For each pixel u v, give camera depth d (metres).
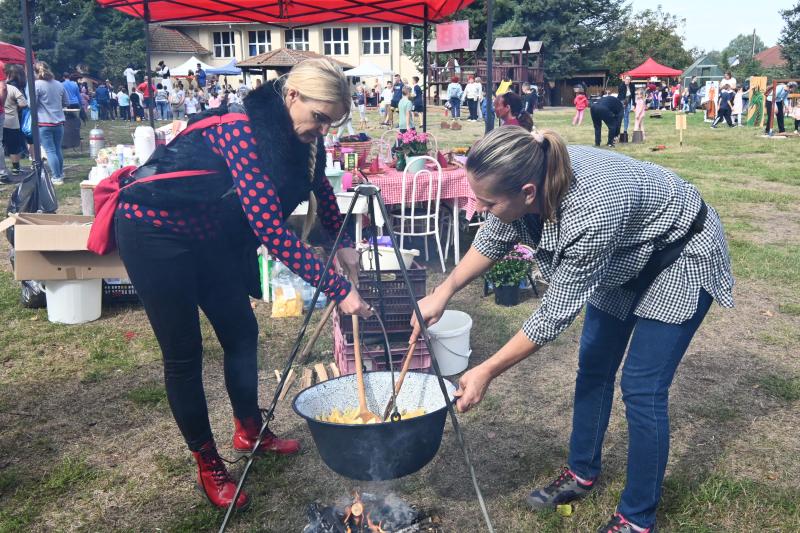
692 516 2.52
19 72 9.95
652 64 35.47
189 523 2.48
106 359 3.99
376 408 2.50
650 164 2.09
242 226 2.31
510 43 33.19
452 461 2.90
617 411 3.34
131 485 2.74
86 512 2.57
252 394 2.79
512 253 4.91
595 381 2.44
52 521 2.51
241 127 2.05
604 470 2.80
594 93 43.09
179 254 2.21
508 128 1.82
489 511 2.55
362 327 3.60
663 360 2.09
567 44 40.00
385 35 36.59
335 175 5.31
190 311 2.30
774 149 14.59
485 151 1.78
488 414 3.33
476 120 23.73
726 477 2.75
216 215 2.23
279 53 27.95
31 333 4.39
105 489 2.71
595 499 2.60
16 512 2.56
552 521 2.48
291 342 4.29
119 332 4.43
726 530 2.44
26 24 5.85
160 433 3.16
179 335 2.30
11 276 5.56
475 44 32.66
